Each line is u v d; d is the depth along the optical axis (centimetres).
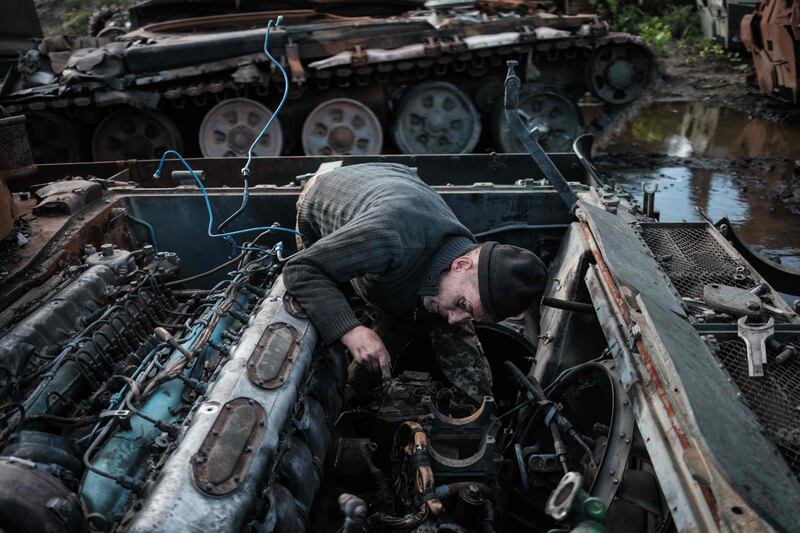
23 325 197
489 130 760
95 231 282
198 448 157
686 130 983
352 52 681
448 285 221
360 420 249
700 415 138
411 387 247
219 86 668
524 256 216
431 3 750
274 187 327
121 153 700
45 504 141
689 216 619
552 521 217
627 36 719
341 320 206
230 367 184
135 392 175
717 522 132
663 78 744
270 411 174
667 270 225
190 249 327
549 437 229
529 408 242
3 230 236
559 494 142
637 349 180
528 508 228
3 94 663
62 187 299
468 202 317
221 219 322
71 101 659
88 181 313
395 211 219
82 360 194
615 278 197
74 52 679
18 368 185
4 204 240
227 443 160
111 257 246
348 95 715
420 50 683
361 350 204
